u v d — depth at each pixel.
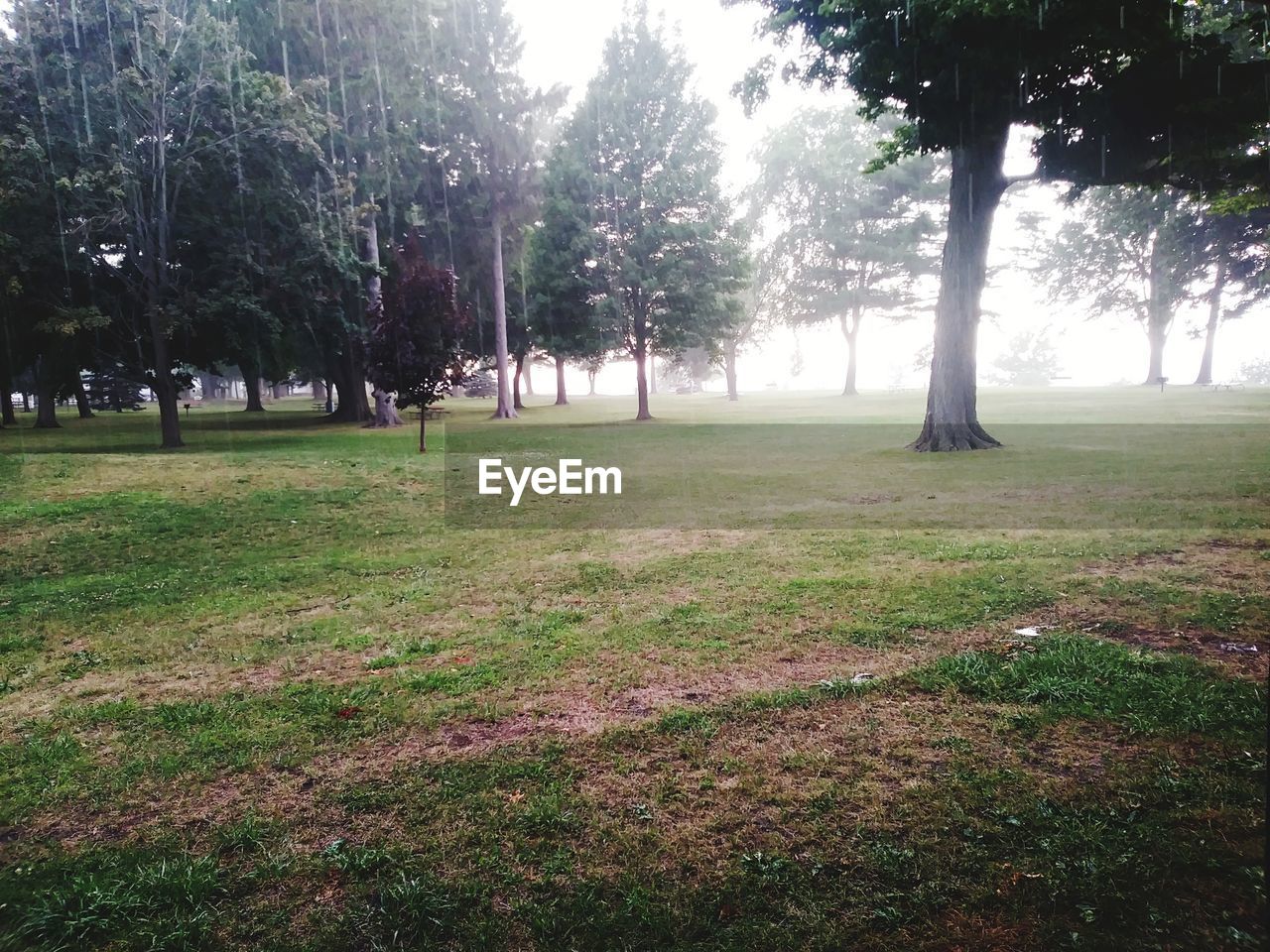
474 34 32.44
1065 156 14.49
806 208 39.16
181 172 18.59
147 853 2.84
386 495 12.09
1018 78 12.45
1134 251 36.12
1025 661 4.22
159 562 8.02
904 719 3.68
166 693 4.47
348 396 33.12
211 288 20.20
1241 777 2.99
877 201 37.31
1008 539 7.50
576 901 2.48
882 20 12.05
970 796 2.98
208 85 18.78
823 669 4.38
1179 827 2.70
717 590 6.20
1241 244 27.81
